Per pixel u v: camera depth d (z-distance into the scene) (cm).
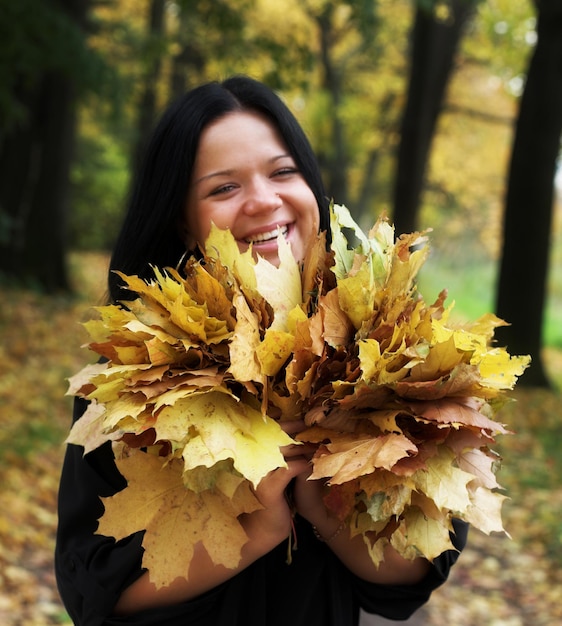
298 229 152
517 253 974
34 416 634
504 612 442
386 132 1942
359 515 123
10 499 463
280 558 146
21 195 1203
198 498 122
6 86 768
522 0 1332
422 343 123
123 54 1423
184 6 883
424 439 120
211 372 118
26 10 721
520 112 969
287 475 125
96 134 2094
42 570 403
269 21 1652
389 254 134
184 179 150
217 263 128
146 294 125
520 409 859
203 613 138
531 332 977
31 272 1212
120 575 133
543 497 614
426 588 153
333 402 123
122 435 128
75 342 941
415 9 1214
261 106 151
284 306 126
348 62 1908
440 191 2333
